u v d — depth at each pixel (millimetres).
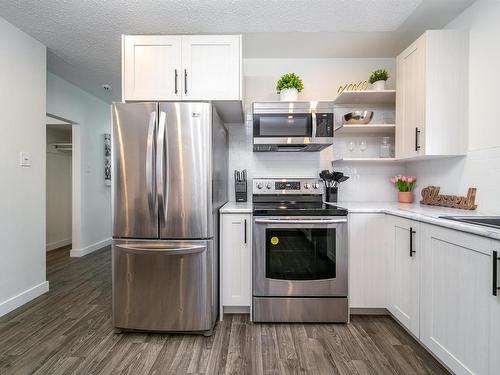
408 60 2301
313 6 2043
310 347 1811
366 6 2047
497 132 1842
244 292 2166
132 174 1935
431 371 1576
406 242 1870
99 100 4359
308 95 2893
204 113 1911
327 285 2086
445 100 2074
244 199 2750
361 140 2855
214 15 2148
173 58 2152
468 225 1350
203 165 1916
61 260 3762
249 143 2885
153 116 1906
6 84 2270
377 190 2883
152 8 2061
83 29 2355
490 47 1894
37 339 1896
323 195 2801
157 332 1990
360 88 2756
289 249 2084
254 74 2904
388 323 2109
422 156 2160
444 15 2182
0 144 2223
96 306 2391
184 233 1930
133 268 1948
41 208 2639
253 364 1646
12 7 2057
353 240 2141
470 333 1317
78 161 3922
